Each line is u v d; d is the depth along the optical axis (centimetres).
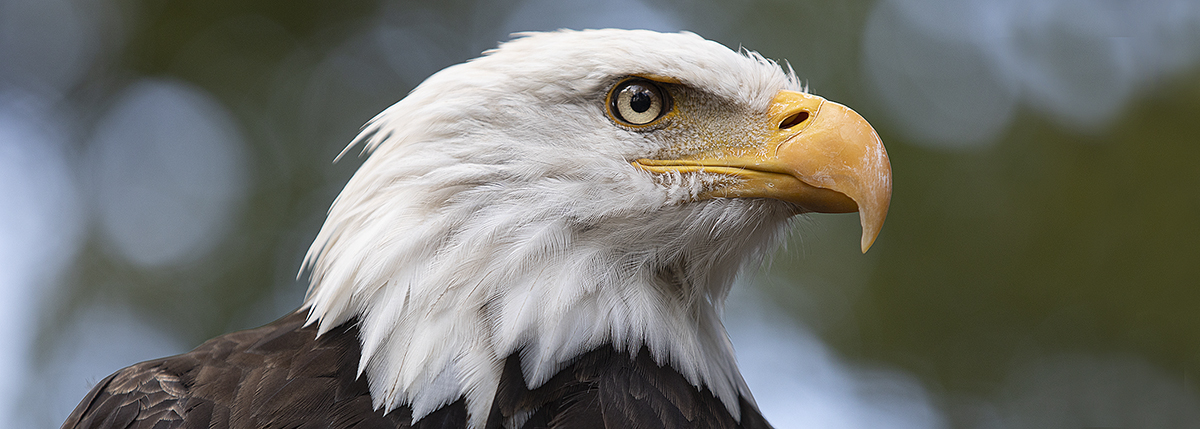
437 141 496
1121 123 1409
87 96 1391
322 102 1381
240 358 493
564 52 511
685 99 524
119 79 1394
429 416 461
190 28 1402
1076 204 1362
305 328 507
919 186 1345
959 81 1407
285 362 481
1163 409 1302
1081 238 1352
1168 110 1422
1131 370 1319
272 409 457
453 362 466
